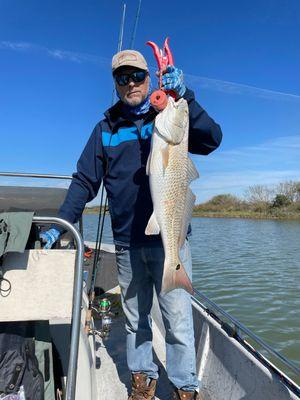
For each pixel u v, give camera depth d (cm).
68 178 370
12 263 205
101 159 284
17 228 195
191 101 250
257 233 3403
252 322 884
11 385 214
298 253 2036
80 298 205
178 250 243
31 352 227
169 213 239
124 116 274
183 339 268
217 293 1162
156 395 310
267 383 250
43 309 207
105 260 486
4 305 205
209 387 307
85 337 301
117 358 366
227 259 1844
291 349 716
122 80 260
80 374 262
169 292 259
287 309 980
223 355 308
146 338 293
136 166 266
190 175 248
